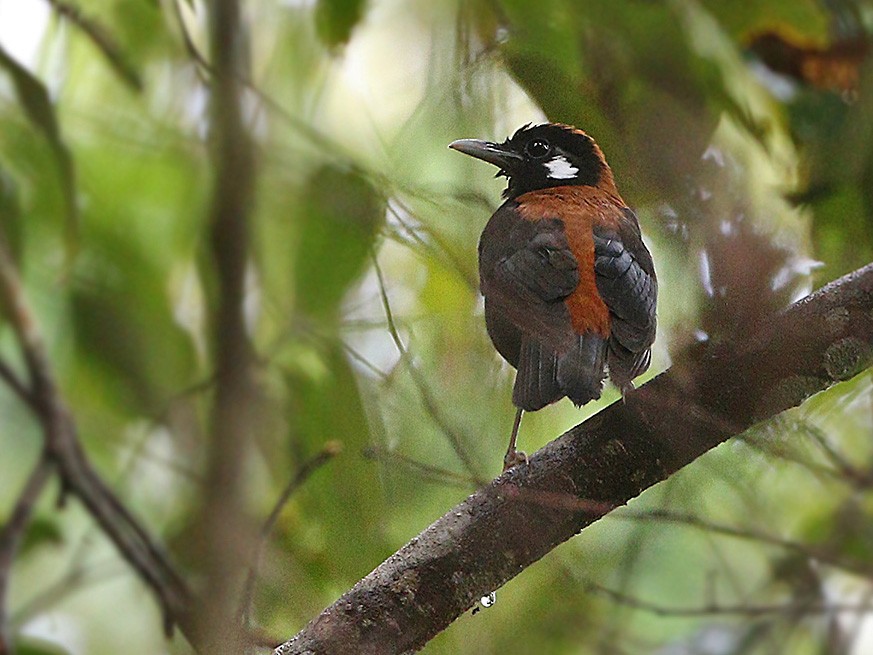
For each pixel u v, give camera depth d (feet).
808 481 40.55
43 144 39.17
